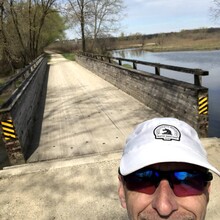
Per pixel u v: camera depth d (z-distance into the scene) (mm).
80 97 10516
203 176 932
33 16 26672
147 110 7738
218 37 79188
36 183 3859
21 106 5742
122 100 9336
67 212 3170
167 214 871
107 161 4297
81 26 31219
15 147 4746
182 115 5805
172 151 915
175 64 29688
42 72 17625
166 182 899
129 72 9797
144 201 923
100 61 15484
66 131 6570
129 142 1064
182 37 88250
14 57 21422
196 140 1019
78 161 4375
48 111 8734
